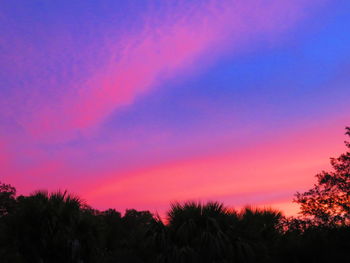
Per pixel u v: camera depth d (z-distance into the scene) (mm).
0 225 18359
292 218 21812
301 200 21547
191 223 17375
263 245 18281
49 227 17844
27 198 19109
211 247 16422
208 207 18125
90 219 19609
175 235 17734
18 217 18141
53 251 17719
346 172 21062
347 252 18234
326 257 18234
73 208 19531
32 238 17844
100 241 20016
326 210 20953
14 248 18016
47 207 18547
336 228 19797
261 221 21828
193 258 16531
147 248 19094
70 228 18344
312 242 19156
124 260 21172
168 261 16891
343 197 20828
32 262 17797
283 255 19625
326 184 21250
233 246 17000
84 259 18781
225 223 17719
